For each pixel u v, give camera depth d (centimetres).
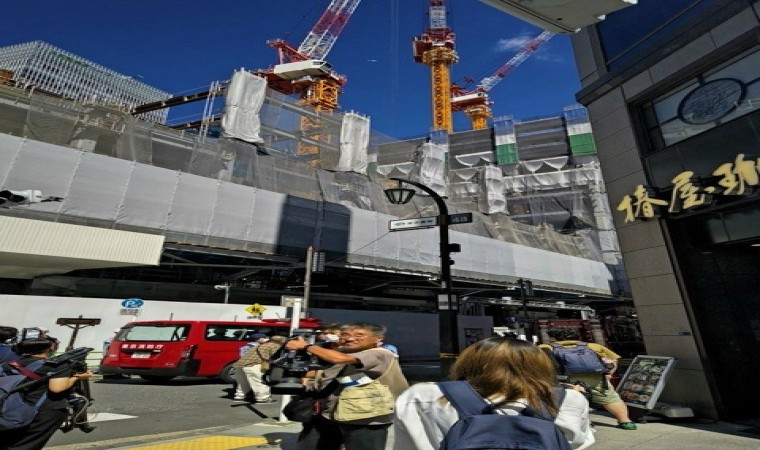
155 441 527
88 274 2075
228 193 1861
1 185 1371
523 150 5381
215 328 1153
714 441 504
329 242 2094
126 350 1103
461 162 5531
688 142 695
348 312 2420
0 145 1402
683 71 715
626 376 694
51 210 1454
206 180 1820
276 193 2005
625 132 816
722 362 656
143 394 955
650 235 745
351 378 289
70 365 312
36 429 295
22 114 1650
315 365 289
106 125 1781
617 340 2830
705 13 679
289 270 2491
